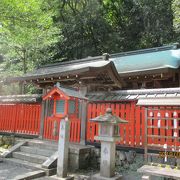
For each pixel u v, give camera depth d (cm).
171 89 727
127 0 2388
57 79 911
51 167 707
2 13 1036
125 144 751
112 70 833
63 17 2156
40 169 702
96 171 741
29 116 1033
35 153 824
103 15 2361
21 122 1054
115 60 1297
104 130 650
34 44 1523
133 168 701
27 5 1099
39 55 1683
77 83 905
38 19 1196
